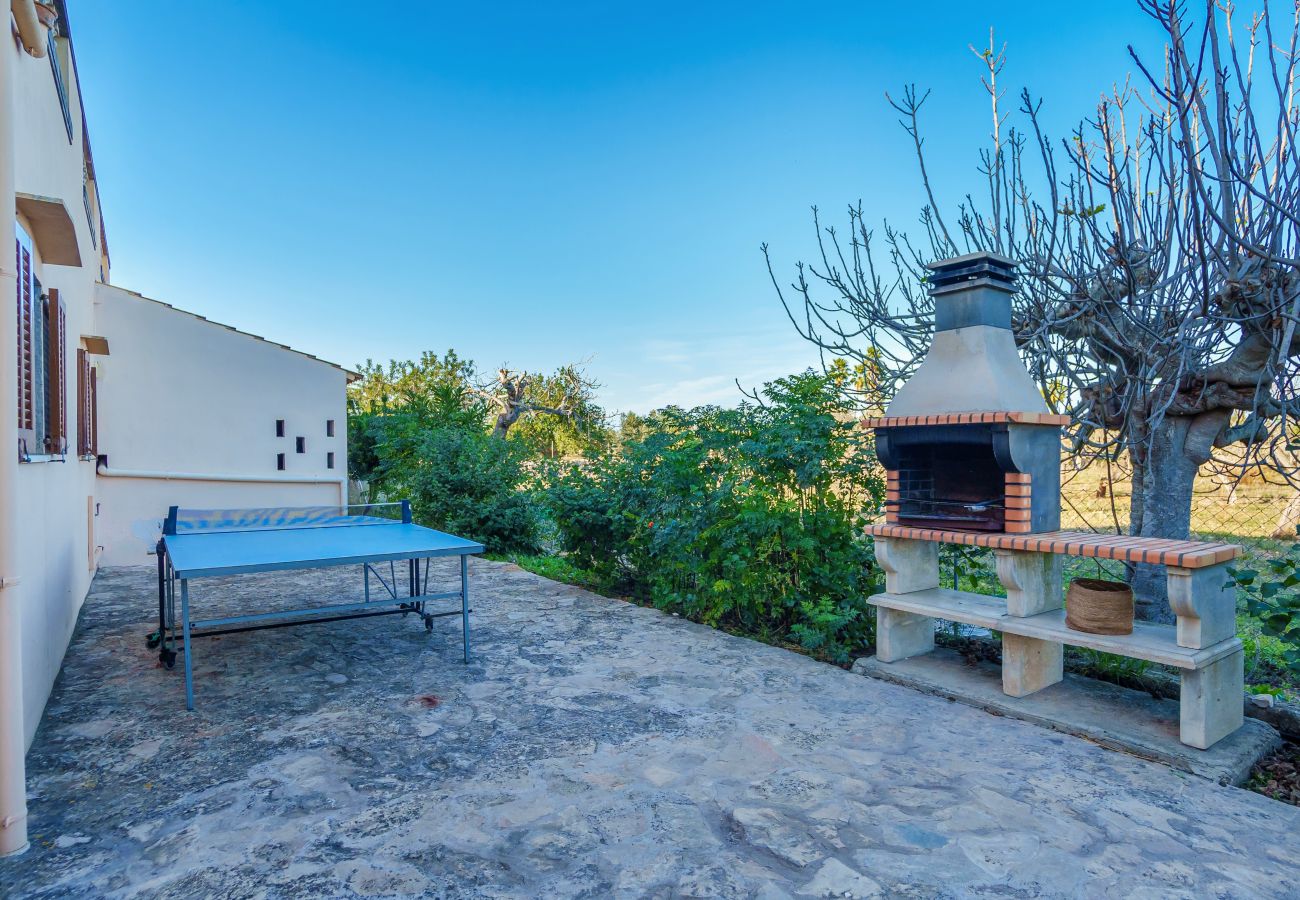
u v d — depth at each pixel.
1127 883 2.13
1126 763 3.03
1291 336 3.19
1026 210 4.48
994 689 3.82
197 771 2.94
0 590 2.29
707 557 5.59
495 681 4.16
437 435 10.61
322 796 2.72
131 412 8.45
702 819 2.54
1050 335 4.48
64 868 2.22
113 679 4.16
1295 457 3.77
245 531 5.40
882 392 5.20
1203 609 3.08
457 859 2.28
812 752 3.14
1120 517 8.38
